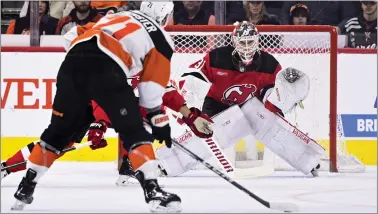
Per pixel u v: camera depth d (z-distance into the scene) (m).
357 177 13.41
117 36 8.59
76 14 16.73
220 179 12.98
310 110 14.78
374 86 16.19
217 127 13.31
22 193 8.85
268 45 14.87
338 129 15.35
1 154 16.19
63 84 8.59
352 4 16.88
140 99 8.80
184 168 13.20
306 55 14.76
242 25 12.87
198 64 13.30
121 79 8.45
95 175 13.54
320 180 12.81
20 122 16.19
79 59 8.49
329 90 14.58
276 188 11.53
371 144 16.28
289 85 13.21
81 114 8.77
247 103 13.41
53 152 8.89
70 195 10.52
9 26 16.80
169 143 9.05
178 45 14.72
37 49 16.16
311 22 16.92
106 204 9.44
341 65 16.19
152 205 8.41
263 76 13.20
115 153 16.31
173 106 9.74
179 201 8.44
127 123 8.46
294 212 8.64
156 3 9.41
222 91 13.30
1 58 16.14
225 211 8.76
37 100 16.20
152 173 8.52
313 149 13.39
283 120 13.39
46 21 16.72
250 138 14.24
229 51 13.16
